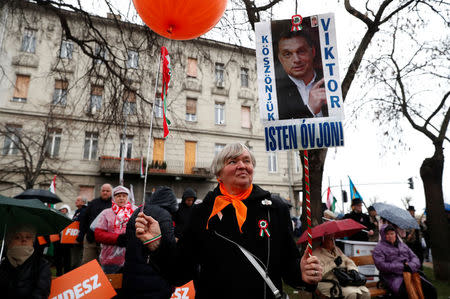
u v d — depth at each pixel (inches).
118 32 285.9
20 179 679.1
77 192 734.5
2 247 91.1
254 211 67.2
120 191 150.3
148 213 104.8
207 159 840.9
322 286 152.6
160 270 66.0
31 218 94.3
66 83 301.9
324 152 236.2
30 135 618.2
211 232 65.3
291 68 94.8
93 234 147.9
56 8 255.1
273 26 97.7
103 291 103.6
